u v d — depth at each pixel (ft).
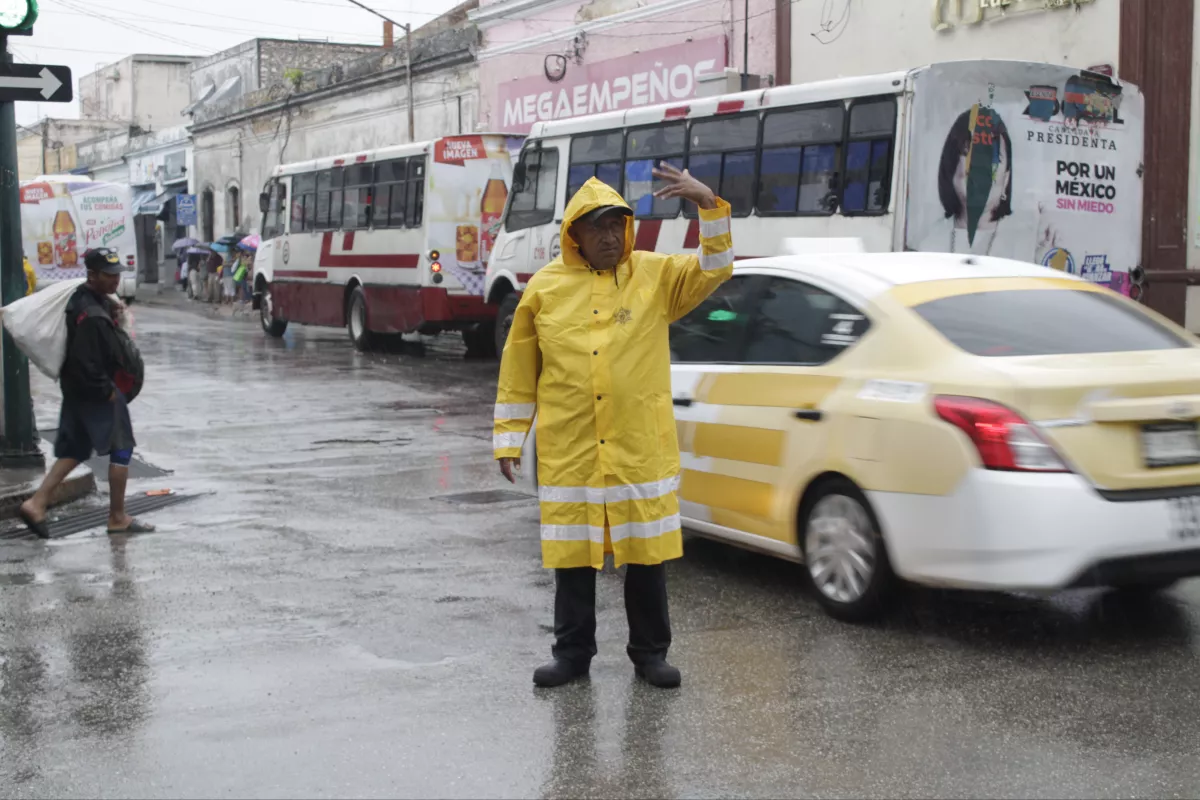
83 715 16.35
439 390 54.85
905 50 63.52
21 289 33.50
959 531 17.87
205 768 14.57
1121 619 20.17
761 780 14.10
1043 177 41.11
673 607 21.06
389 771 14.44
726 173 46.03
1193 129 53.78
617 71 83.56
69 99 32.24
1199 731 15.44
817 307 21.33
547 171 56.90
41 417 47.80
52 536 27.07
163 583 22.99
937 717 15.96
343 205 77.00
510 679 17.57
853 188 40.83
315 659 18.53
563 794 13.80
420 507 29.86
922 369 18.92
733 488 21.99
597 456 16.56
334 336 88.79
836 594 20.12
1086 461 17.53
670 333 24.13
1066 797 13.62
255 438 41.19
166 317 110.93
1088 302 20.67
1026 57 58.13
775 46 70.85
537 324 16.74
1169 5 53.42
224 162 149.48
